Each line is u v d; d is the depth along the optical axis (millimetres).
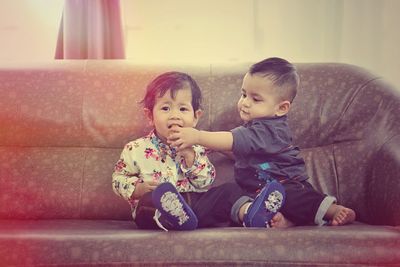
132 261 1256
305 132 1948
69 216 1862
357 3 2740
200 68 2082
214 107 1985
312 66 2074
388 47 2742
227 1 2777
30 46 2770
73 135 1961
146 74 2053
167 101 1717
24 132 1955
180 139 1650
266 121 1787
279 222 1545
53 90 2012
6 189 1866
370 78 1977
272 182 1513
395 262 1254
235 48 2785
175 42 2781
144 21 2777
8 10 2770
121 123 1966
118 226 1634
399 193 1509
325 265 1246
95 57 2461
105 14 2516
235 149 1707
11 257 1275
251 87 1813
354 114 1902
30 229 1487
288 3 2746
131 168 1727
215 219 1569
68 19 2438
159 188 1379
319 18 2740
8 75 2041
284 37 2752
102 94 2008
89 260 1262
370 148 1789
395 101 1841
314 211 1564
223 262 1248
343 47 2748
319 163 1891
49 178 1889
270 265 1247
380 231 1330
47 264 1268
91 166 1918
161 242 1288
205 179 1729
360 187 1768
